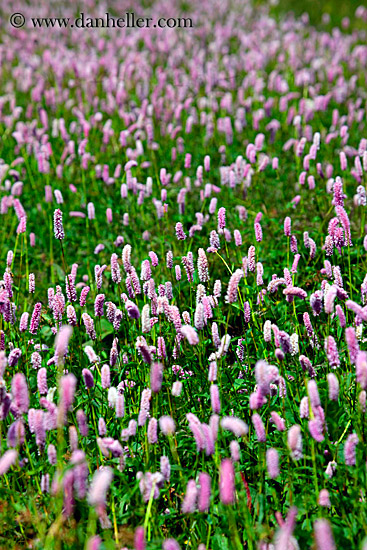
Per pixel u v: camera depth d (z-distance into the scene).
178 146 7.64
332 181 5.82
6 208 5.95
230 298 3.71
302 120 8.91
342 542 2.92
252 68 10.54
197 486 3.24
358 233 5.89
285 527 2.45
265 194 6.96
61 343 2.80
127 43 12.91
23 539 3.32
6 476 3.38
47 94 8.92
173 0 17.03
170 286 4.09
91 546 2.51
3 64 12.00
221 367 3.92
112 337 4.88
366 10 15.17
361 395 3.07
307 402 3.12
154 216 6.65
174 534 3.35
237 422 2.78
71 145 6.77
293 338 3.58
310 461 3.49
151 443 3.20
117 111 9.02
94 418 3.67
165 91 10.12
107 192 7.25
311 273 5.11
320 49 12.35
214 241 4.37
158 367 3.10
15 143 8.59
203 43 12.90
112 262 4.21
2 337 3.85
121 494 3.28
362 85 10.55
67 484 2.84
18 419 3.29
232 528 2.96
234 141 8.46
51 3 16.75
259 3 17.27
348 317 4.24
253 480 3.51
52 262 6.03
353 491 3.03
